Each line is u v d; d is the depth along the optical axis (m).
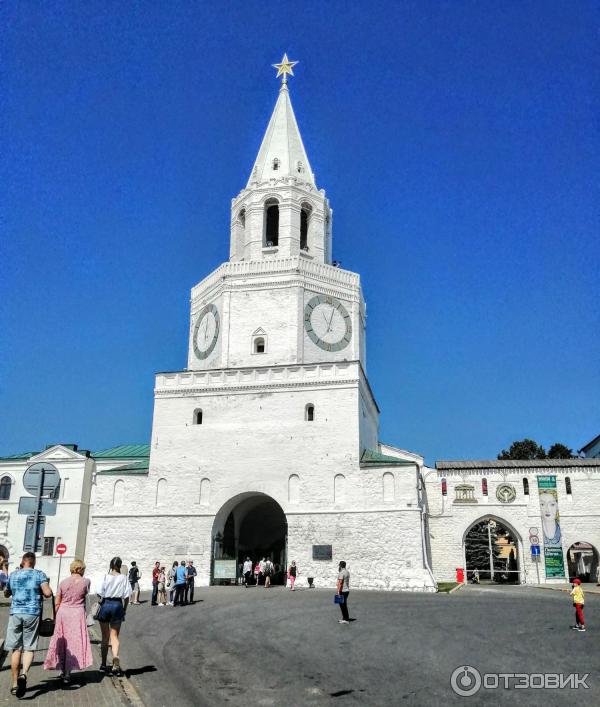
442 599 34.09
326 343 51.84
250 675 15.39
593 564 55.78
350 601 32.56
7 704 12.06
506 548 74.56
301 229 57.25
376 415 58.19
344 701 12.98
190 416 48.47
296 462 45.94
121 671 14.98
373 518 43.69
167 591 36.94
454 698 13.17
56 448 61.22
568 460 57.22
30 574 13.32
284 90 61.75
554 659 16.84
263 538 55.34
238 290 52.78
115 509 47.19
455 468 57.06
